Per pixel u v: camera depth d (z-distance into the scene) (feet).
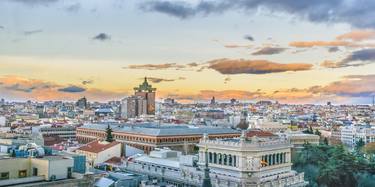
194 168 592.19
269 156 573.33
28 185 322.96
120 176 551.18
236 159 552.00
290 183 579.07
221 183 535.19
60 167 350.23
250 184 524.93
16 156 375.25
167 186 534.78
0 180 320.09
